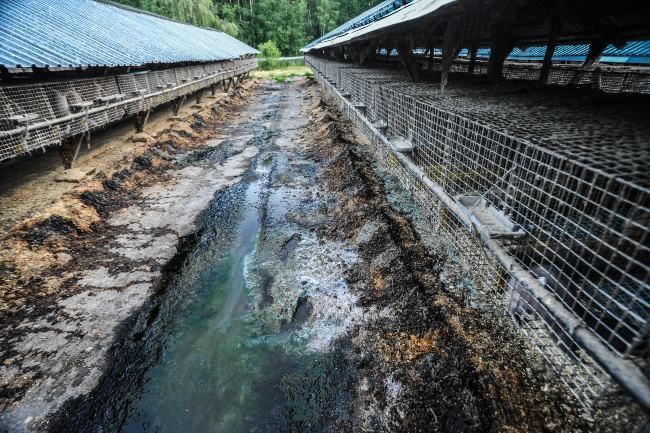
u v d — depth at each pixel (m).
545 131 3.37
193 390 4.09
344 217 6.98
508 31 8.12
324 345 4.45
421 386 3.56
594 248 3.36
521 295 3.18
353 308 4.86
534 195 4.03
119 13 18.78
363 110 10.10
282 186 9.15
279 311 5.05
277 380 4.11
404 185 6.91
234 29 60.12
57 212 6.78
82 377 4.20
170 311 5.18
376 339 4.30
